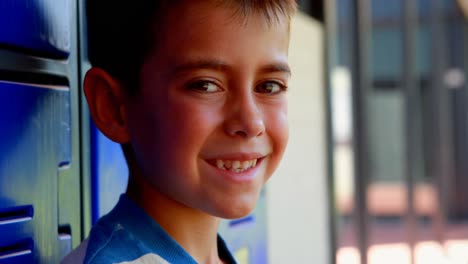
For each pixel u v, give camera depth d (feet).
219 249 3.74
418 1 30.17
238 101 2.99
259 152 3.08
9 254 3.63
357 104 13.37
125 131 3.29
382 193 32.91
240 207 3.05
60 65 4.08
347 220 30.42
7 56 3.59
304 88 10.59
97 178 4.47
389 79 32.30
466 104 31.14
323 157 11.30
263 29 3.05
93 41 3.55
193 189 3.01
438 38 27.55
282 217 9.76
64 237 4.10
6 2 3.55
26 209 3.75
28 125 3.73
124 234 3.05
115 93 3.28
